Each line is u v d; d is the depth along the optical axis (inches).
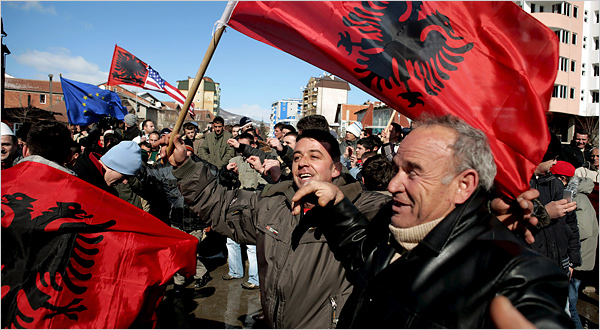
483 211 53.6
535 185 135.6
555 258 135.9
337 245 72.6
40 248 88.5
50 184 94.2
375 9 82.9
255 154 203.3
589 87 1157.7
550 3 1102.4
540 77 80.2
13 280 85.1
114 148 119.2
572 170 173.3
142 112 1760.6
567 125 1182.3
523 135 77.7
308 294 76.5
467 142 53.7
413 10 82.9
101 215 96.3
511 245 47.4
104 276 93.5
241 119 333.7
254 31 83.1
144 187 182.5
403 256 54.2
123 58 314.8
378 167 135.1
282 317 77.5
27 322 84.4
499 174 78.0
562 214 98.7
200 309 187.6
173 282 210.2
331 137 87.8
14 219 88.0
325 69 88.0
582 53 1147.3
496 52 81.3
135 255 97.5
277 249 81.1
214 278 234.5
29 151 98.4
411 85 81.4
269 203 87.9
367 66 81.7
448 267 48.4
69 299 88.7
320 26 81.7
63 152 100.7
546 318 37.8
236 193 95.3
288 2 82.0
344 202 71.9
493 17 81.7
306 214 80.4
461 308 45.0
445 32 82.7
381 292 52.8
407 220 56.4
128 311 93.5
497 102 79.8
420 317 47.2
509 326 31.8
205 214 93.5
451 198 53.7
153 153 275.1
